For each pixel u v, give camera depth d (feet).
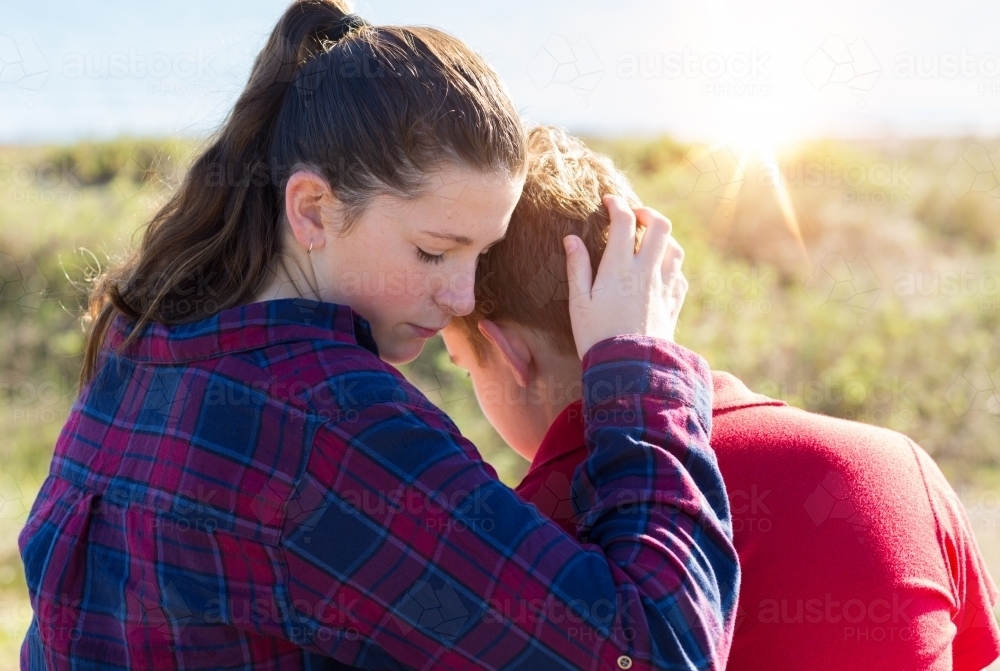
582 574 3.67
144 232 4.79
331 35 4.50
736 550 4.11
